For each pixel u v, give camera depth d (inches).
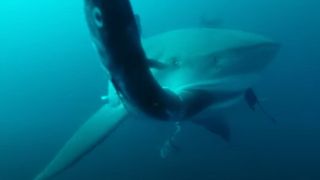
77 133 183.3
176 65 163.9
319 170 367.9
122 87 85.8
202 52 167.9
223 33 188.7
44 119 624.7
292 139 447.8
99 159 424.8
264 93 616.4
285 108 554.3
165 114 99.2
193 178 360.2
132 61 80.0
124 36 75.8
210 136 452.4
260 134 461.7
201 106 131.5
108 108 195.9
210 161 395.2
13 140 530.0
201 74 163.5
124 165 402.6
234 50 171.8
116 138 482.9
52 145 500.1
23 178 396.5
